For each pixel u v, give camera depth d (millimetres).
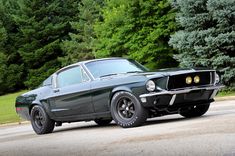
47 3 54938
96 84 9344
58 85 10344
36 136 10344
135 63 10055
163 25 29781
